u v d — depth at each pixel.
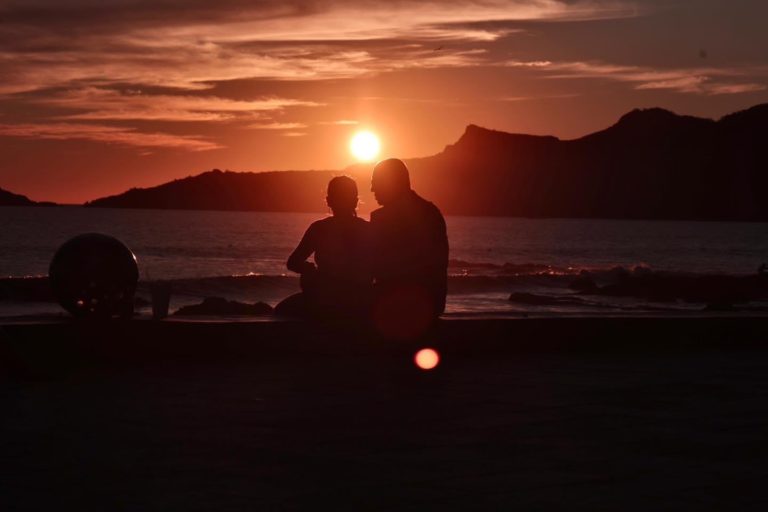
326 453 5.82
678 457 5.79
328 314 10.06
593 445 6.10
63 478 5.17
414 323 10.06
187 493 4.89
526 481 5.18
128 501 4.73
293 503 4.72
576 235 166.50
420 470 5.41
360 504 4.71
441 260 10.05
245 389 8.03
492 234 164.12
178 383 8.30
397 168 9.96
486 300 41.50
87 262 9.75
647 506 4.71
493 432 6.47
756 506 4.73
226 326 9.77
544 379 8.79
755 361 10.16
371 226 10.05
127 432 6.35
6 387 8.02
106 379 8.48
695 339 11.48
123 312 10.06
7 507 4.62
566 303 40.22
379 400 7.61
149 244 101.50
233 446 5.98
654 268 82.38
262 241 110.50
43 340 9.16
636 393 8.09
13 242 95.62
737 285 49.09
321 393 7.90
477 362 9.80
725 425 6.79
